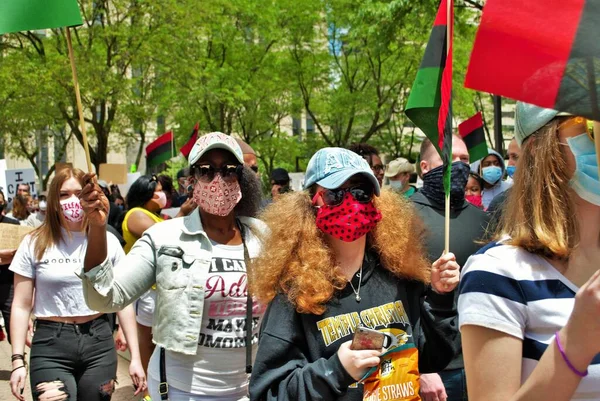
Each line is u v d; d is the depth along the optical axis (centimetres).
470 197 571
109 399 405
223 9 2338
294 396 223
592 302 142
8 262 482
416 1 1353
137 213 564
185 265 316
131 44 2005
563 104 147
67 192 405
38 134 2569
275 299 247
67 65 1861
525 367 166
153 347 515
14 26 276
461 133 672
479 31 157
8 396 623
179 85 2205
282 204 259
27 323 409
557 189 169
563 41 148
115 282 307
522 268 170
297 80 2673
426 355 255
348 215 242
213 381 312
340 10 2466
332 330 238
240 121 2691
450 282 247
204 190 323
